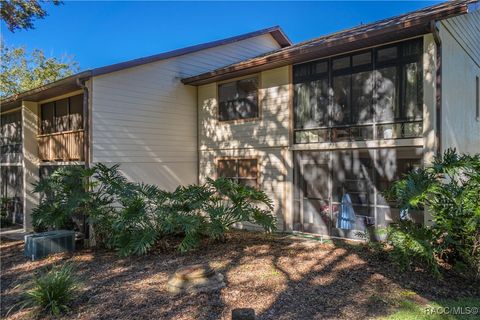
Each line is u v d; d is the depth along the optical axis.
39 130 13.03
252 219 9.62
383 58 8.34
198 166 12.59
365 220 8.78
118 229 8.19
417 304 4.98
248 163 11.23
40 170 12.77
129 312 5.06
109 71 9.98
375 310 4.82
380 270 6.38
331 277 6.14
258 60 9.95
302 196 10.05
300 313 4.80
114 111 10.28
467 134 9.85
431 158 7.52
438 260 6.41
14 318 5.17
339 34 11.16
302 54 9.06
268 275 6.38
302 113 9.87
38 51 25.09
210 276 5.96
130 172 10.64
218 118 11.99
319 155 9.70
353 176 9.04
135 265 7.49
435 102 7.51
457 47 8.99
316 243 8.75
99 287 6.18
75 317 5.02
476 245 5.69
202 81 11.87
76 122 11.66
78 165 9.96
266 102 10.66
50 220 8.87
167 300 5.40
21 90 23.97
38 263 8.13
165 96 11.68
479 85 11.50
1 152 15.53
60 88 10.54
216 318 4.72
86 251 9.02
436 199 6.01
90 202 8.90
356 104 8.80
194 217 8.47
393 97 8.20
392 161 8.35
